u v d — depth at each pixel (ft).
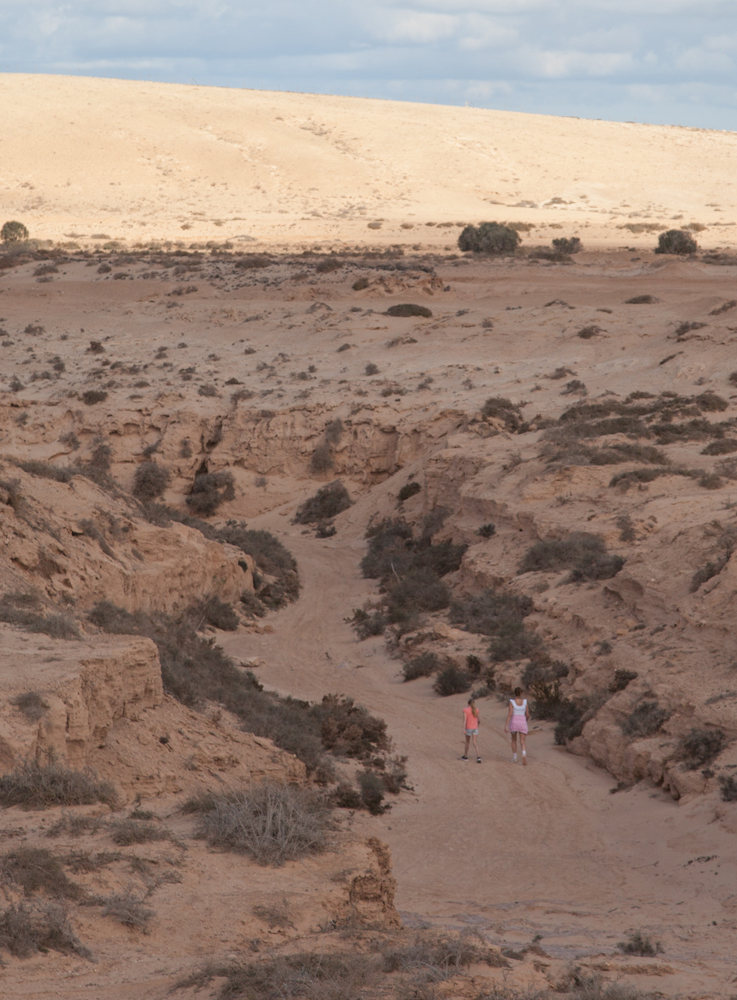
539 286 280.31
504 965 29.37
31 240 421.18
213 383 212.84
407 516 156.97
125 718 52.16
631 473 118.93
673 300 244.83
